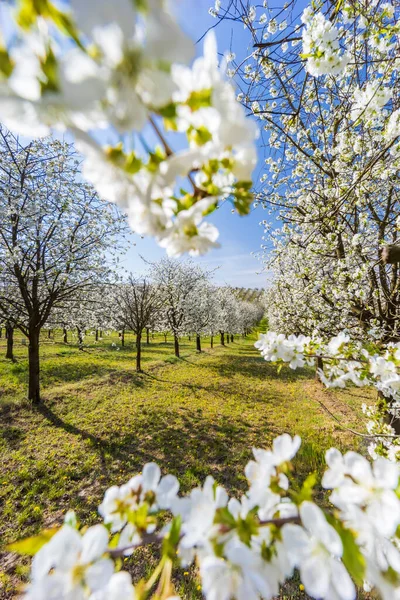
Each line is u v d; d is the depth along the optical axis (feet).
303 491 1.69
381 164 8.86
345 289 12.94
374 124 8.39
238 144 1.31
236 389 28.48
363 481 1.65
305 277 15.66
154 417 19.83
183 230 1.46
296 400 25.23
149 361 40.16
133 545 1.71
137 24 0.86
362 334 12.32
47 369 29.63
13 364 30.37
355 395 25.85
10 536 9.78
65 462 13.97
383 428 8.95
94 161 1.19
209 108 1.23
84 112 0.94
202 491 1.80
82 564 1.44
